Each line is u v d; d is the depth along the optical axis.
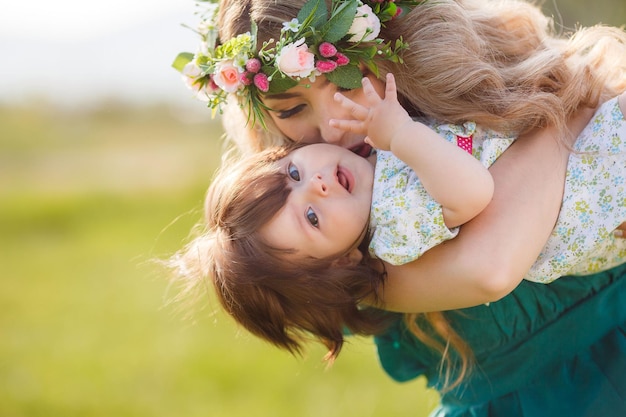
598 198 1.73
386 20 1.85
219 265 1.83
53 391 4.14
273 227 1.77
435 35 1.85
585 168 1.74
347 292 1.79
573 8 5.13
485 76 1.81
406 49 1.85
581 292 1.88
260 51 1.84
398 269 1.76
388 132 1.65
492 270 1.64
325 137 1.89
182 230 7.75
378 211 1.71
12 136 13.99
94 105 15.41
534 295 1.87
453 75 1.82
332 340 1.88
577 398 1.87
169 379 4.21
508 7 2.03
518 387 1.96
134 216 8.63
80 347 4.79
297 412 3.72
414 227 1.66
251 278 1.77
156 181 10.29
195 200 9.08
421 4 1.88
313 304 1.80
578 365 1.90
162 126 15.09
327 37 1.79
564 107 1.82
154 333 4.99
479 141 1.80
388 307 1.84
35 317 5.50
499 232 1.67
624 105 1.75
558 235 1.73
